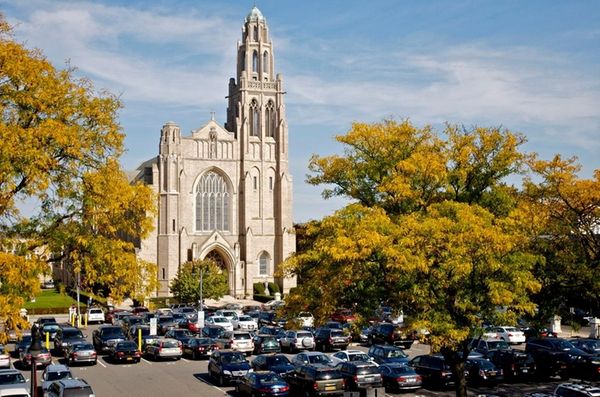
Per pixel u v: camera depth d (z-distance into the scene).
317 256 37.47
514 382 47.28
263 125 143.38
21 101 26.23
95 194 27.50
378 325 65.88
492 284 33.72
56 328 71.31
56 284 33.16
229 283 138.12
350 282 36.06
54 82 26.98
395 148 40.25
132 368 54.88
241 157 141.25
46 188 25.81
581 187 39.44
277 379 42.19
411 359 51.12
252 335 64.25
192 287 112.81
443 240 33.12
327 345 62.19
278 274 40.25
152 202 29.05
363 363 44.25
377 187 39.28
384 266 34.94
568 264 39.16
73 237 27.80
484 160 39.00
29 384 44.69
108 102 28.30
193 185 137.25
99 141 28.03
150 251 132.62
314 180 41.62
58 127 25.84
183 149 136.25
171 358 59.19
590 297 40.91
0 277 25.19
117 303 28.55
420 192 38.34
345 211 37.06
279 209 142.50
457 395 36.28
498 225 35.03
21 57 26.08
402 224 33.75
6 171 24.73
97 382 48.66
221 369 47.34
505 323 35.50
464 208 34.66
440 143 39.66
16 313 25.30
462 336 32.91
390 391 43.94
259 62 144.88
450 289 34.59
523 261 34.72
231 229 140.00
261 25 145.75
